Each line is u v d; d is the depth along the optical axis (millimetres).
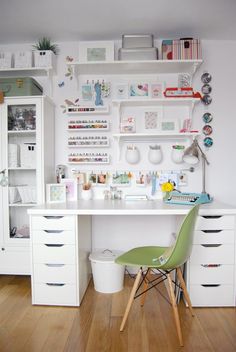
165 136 2391
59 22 2148
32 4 1914
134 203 2164
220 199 2449
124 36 2244
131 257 1744
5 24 2170
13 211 2391
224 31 2293
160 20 2129
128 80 2457
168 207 1922
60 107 2480
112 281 2092
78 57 2420
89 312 1812
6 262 2277
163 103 2371
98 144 2428
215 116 2434
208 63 2428
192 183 2455
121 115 2449
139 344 1481
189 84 2400
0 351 1430
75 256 1874
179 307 1885
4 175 2270
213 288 1878
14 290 2150
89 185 2422
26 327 1642
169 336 1553
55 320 1717
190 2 1901
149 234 2510
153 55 2223
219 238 1859
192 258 1865
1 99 2213
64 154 2496
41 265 1894
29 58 2320
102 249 2514
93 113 2422
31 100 2217
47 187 2232
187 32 2311
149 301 1962
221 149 2438
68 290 1887
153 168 2465
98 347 1457
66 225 1869
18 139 2406
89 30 2275
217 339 1528
